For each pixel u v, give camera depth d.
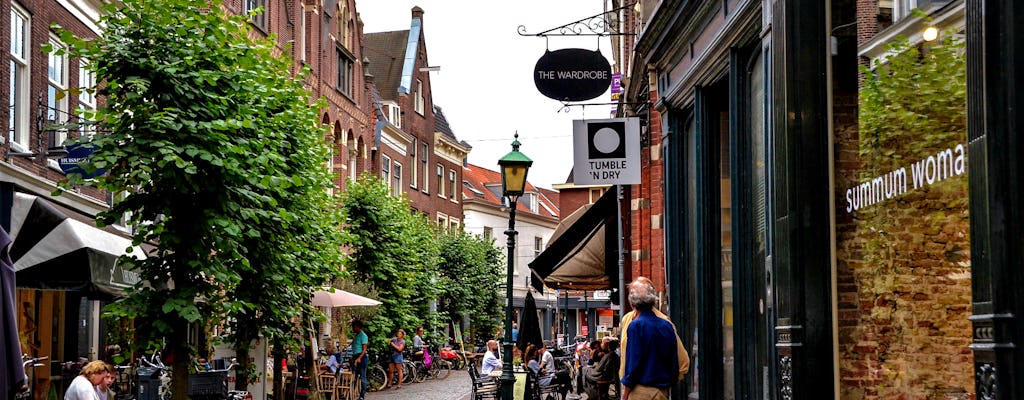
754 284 9.97
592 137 15.05
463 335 53.47
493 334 54.59
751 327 9.96
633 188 17.41
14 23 16.05
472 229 71.44
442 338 43.38
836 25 7.29
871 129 6.73
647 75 15.47
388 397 29.75
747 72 10.03
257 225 15.39
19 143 16.27
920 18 5.97
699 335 11.80
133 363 17.73
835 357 7.16
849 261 7.13
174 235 12.97
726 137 11.66
